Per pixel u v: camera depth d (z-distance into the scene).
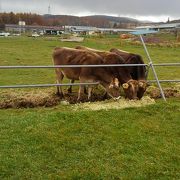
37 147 7.34
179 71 21.83
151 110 9.86
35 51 34.50
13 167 6.60
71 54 13.09
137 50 36.16
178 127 8.85
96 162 6.89
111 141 7.79
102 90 14.34
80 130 8.24
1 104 11.81
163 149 7.57
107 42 46.81
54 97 13.06
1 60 26.67
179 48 38.59
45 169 6.62
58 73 13.73
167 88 14.55
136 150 7.48
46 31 103.50
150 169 6.73
